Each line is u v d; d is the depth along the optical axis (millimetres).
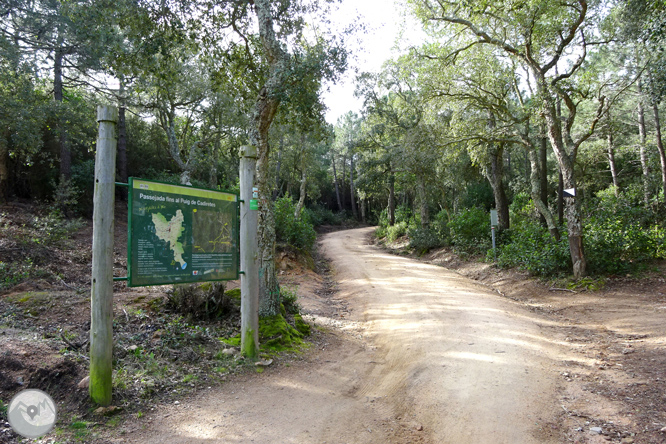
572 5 13500
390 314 10555
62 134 16641
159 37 10281
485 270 17578
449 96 18453
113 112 4430
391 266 19953
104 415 4117
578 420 4527
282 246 19141
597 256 13008
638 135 26828
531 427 4391
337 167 74375
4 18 14445
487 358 6703
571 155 13938
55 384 4590
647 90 15594
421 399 5180
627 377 5715
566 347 7547
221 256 5832
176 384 5062
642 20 13750
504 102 17938
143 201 4875
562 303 11680
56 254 12508
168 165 31141
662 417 4359
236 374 5656
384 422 4543
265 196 8391
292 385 5488
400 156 28078
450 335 8180
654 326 8367
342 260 22969
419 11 15781
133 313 7523
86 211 21266
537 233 16453
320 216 58375
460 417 4645
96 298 4320
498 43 14641
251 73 11719
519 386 5520
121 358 5570
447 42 17219
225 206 5914
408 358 6965
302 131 11102
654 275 12055
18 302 7980
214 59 11844
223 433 3992
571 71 14641
